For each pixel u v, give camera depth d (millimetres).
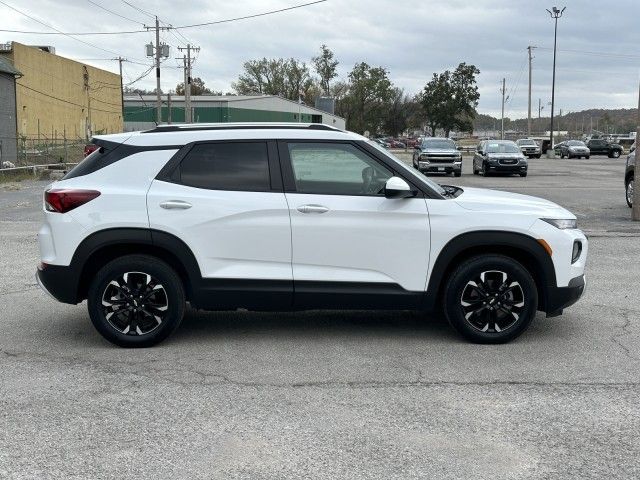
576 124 173000
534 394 4805
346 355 5664
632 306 7293
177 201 5680
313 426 4277
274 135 5848
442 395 4789
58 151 42656
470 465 3770
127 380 5094
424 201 5742
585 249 6055
